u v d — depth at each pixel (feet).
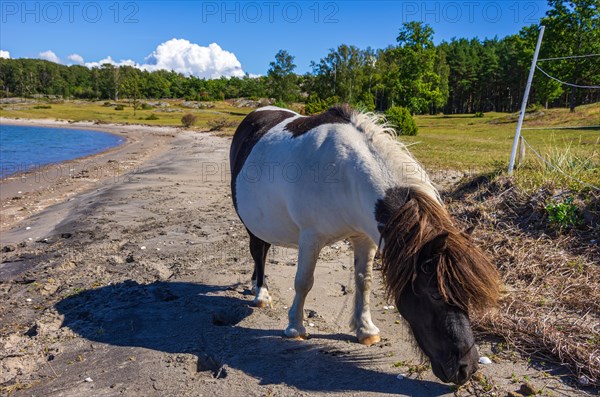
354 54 182.80
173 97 387.14
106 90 391.65
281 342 12.55
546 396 9.64
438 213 9.31
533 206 20.30
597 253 16.85
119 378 11.16
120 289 17.21
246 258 20.90
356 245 12.38
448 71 248.52
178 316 14.69
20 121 199.41
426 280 8.65
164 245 23.20
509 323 12.50
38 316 15.38
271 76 247.50
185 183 42.78
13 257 22.65
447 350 8.51
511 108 266.57
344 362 11.41
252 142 14.65
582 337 11.76
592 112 105.50
